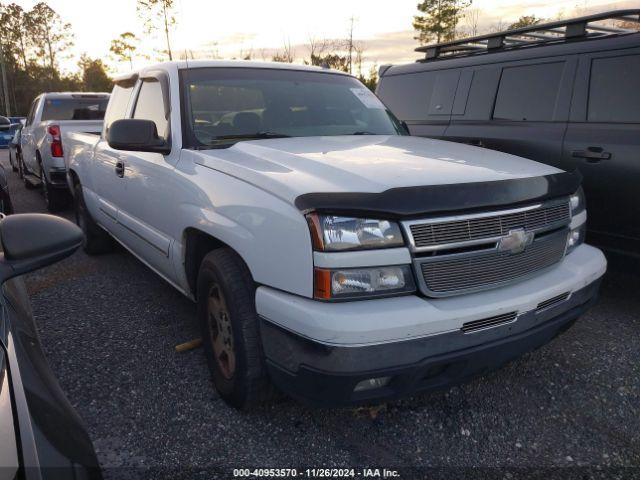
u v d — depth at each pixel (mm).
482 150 3166
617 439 2629
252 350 2518
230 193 2607
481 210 2295
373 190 2188
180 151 3234
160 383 3090
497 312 2271
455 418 2781
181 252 3156
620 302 4367
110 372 3207
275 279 2285
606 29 4617
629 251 3961
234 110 3475
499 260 2367
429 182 2293
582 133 4215
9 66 63250
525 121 4750
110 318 4000
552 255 2674
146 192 3580
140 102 4047
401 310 2100
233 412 2812
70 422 1465
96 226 5414
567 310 2662
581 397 2982
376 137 3488
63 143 6297
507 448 2557
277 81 3816
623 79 4051
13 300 1888
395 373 2121
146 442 2570
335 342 2049
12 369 1460
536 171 2711
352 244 2105
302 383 2213
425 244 2182
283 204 2268
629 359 3400
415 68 6094
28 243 1723
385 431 2676
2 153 19234
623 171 3902
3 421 1273
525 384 3113
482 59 5277
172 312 4109
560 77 4508
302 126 3568
